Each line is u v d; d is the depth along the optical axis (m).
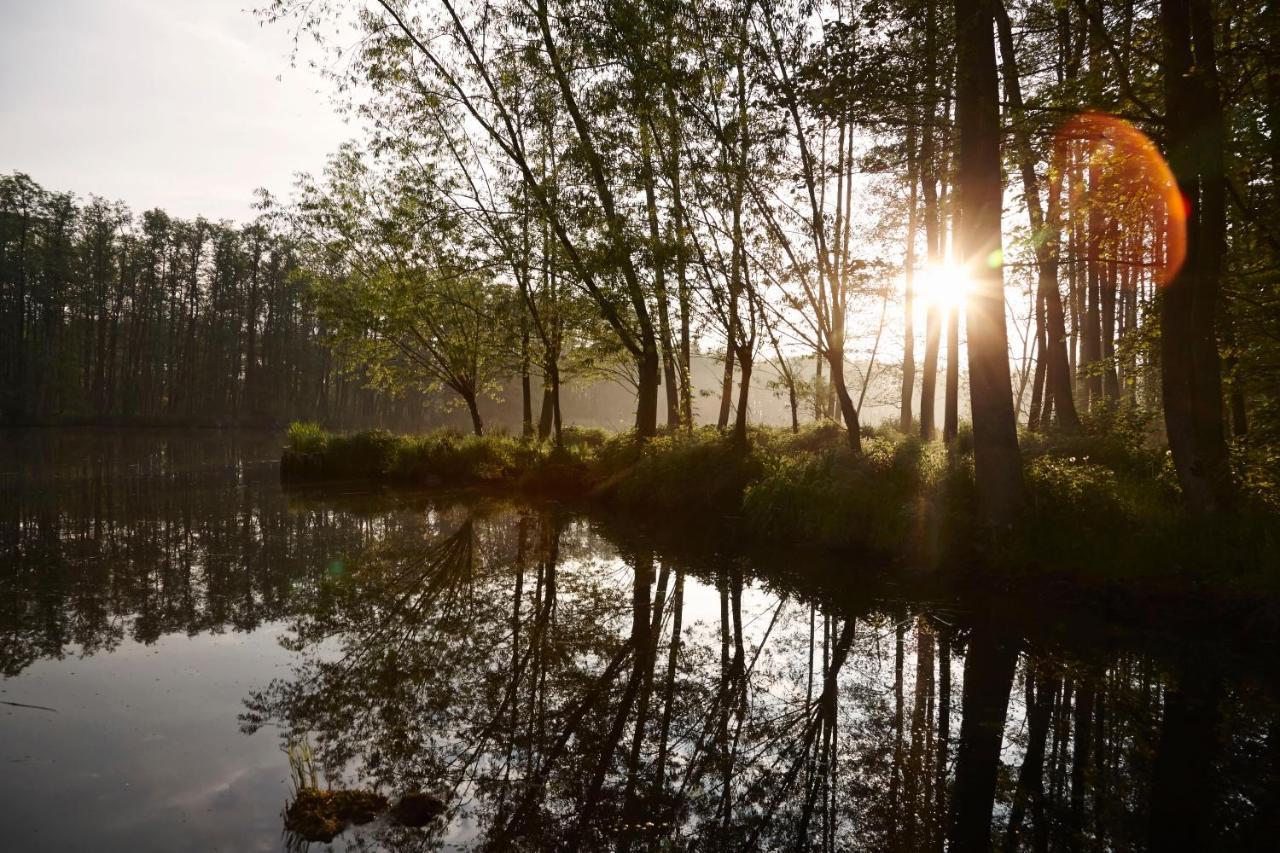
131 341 57.38
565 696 5.75
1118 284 19.48
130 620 7.41
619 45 14.73
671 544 12.38
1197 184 8.59
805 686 6.09
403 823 3.82
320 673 6.05
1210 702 5.68
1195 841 3.80
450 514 15.80
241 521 13.88
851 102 10.06
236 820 3.75
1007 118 10.54
